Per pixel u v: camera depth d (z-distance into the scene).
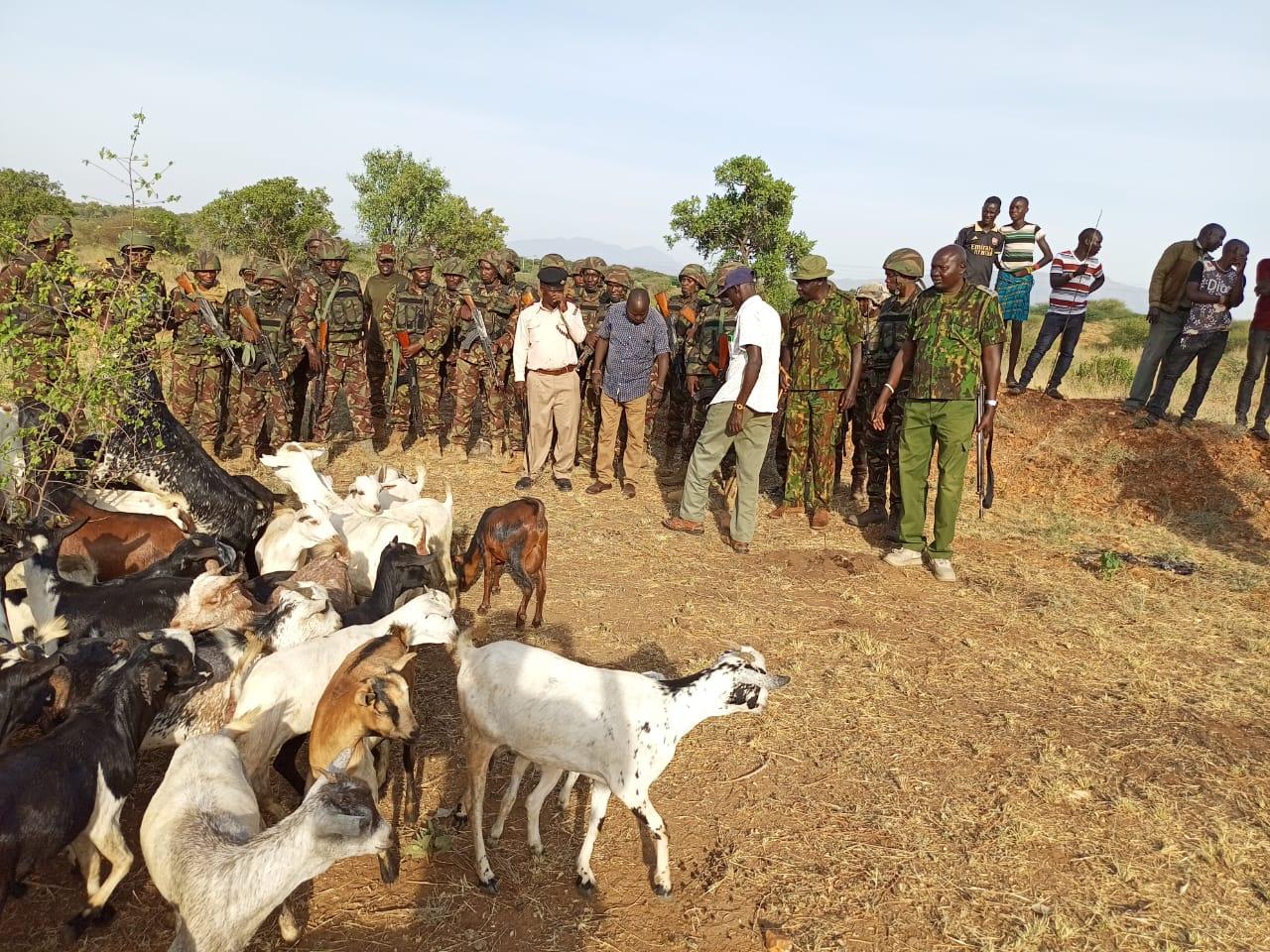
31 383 6.97
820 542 9.99
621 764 4.48
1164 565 9.59
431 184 30.59
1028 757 5.95
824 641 7.53
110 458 7.08
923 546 9.35
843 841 5.07
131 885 4.36
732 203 28.44
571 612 7.83
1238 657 7.49
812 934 4.38
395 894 4.48
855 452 11.53
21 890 4.23
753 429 9.16
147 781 5.07
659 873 4.58
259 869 3.50
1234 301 12.18
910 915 4.54
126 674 4.20
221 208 26.70
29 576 5.15
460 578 7.67
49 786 3.69
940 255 8.45
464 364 12.15
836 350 9.98
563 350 10.76
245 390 10.75
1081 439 12.61
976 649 7.49
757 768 5.75
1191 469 11.82
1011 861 4.95
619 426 12.84
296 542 6.99
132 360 6.88
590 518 10.33
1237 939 4.45
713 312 11.28
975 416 8.84
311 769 4.38
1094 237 12.97
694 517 9.93
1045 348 13.43
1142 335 27.81
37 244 8.41
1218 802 5.53
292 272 12.33
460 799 5.22
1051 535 10.55
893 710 6.49
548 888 4.61
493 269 12.23
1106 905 4.65
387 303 12.23
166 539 6.38
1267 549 10.34
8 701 4.24
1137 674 7.12
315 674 4.75
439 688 6.45
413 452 12.41
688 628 7.62
